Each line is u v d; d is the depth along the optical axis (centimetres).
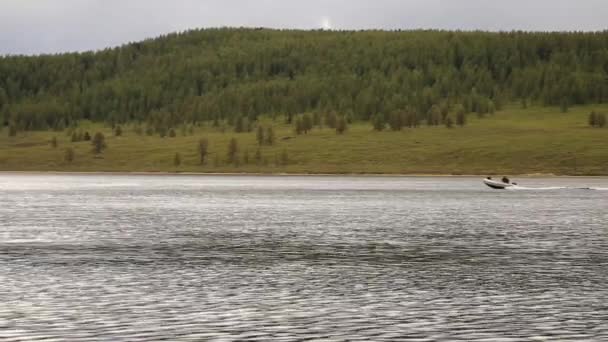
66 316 4012
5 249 6744
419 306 4319
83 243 7250
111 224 9300
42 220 9838
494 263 6003
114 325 3828
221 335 3656
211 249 6838
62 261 5994
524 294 4678
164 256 6341
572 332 3756
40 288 4788
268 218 10350
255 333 3697
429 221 9906
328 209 12200
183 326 3819
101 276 5269
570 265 5897
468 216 10788
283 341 3566
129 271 5503
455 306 4322
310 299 4503
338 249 6869
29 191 18050
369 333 3709
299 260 6144
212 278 5225
